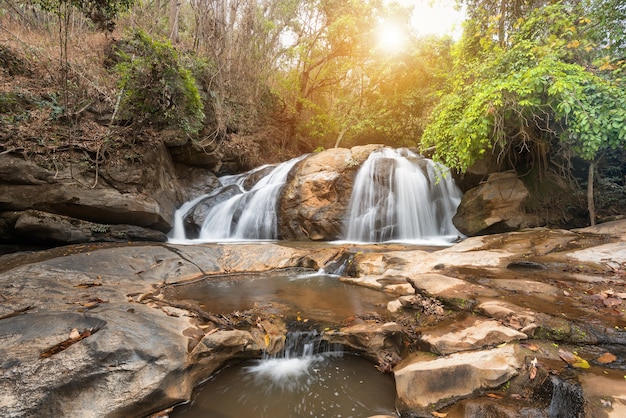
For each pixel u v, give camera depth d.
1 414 2.20
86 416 2.42
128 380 2.71
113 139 7.98
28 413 2.27
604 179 9.02
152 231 8.47
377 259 6.54
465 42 10.14
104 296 4.34
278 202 10.56
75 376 2.55
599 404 2.17
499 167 9.41
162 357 3.01
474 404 2.52
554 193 9.14
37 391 2.38
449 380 2.79
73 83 8.33
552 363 2.73
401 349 3.73
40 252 6.20
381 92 18.30
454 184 10.71
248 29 14.07
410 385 2.92
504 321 3.38
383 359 3.56
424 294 4.36
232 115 13.24
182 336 3.51
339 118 19.09
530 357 2.80
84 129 7.96
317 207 10.01
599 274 4.64
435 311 3.98
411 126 16.73
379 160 10.41
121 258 5.95
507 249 6.15
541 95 7.10
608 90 6.02
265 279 6.35
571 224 8.77
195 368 3.28
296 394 3.21
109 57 10.18
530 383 2.58
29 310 3.64
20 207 6.95
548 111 7.48
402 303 4.35
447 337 3.30
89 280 4.98
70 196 7.21
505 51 8.17
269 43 15.48
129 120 8.46
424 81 16.97
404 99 16.91
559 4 7.52
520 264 5.26
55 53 9.20
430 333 3.49
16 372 2.47
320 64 19.53
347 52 18.08
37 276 4.73
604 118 5.99
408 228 9.98
